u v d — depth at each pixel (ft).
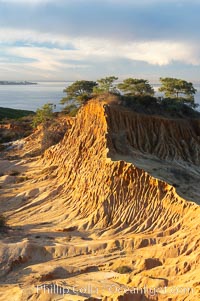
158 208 119.44
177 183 134.31
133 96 194.90
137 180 127.65
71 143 188.14
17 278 99.86
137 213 123.13
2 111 499.10
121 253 106.93
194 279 81.71
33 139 266.77
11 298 85.87
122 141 159.43
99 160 150.00
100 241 115.96
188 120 189.67
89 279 94.79
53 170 183.42
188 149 177.27
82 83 322.55
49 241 118.73
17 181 184.34
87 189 144.97
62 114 319.06
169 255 98.27
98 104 180.65
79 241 118.11
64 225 133.28
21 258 107.76
